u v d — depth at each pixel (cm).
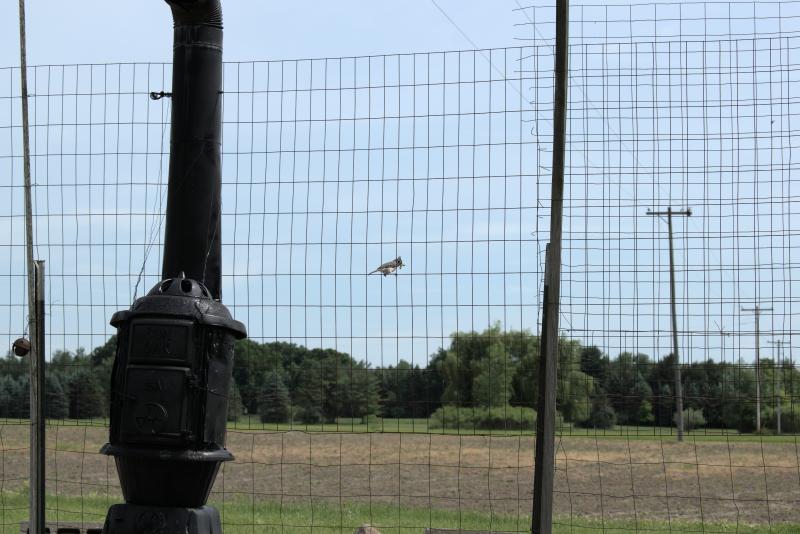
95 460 1697
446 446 1872
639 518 1199
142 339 565
